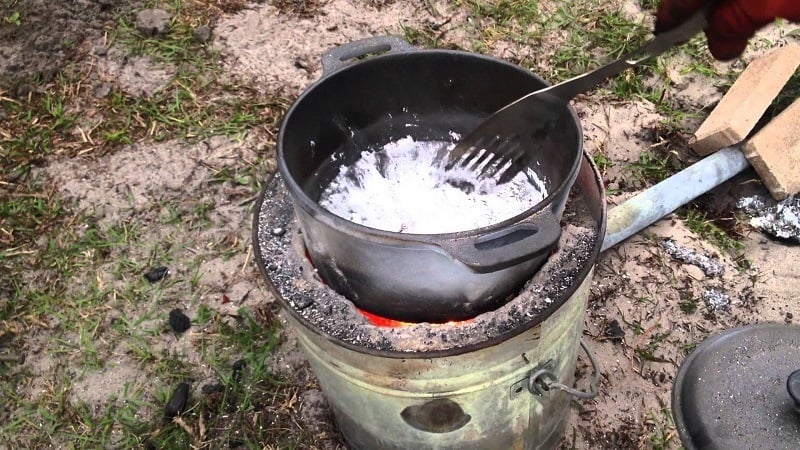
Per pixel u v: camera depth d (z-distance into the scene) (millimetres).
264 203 1231
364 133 1284
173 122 2137
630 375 1597
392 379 1060
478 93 1230
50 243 1883
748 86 1981
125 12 2406
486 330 1012
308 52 2320
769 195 1877
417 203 1270
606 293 1722
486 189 1273
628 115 2078
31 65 2258
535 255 878
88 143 2105
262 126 2123
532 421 1257
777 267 1755
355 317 1051
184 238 1892
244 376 1636
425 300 1008
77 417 1603
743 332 1549
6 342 1728
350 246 948
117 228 1919
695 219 1853
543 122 1139
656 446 1483
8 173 2041
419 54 1194
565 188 943
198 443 1534
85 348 1706
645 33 2271
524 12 2371
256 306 1744
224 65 2293
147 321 1744
